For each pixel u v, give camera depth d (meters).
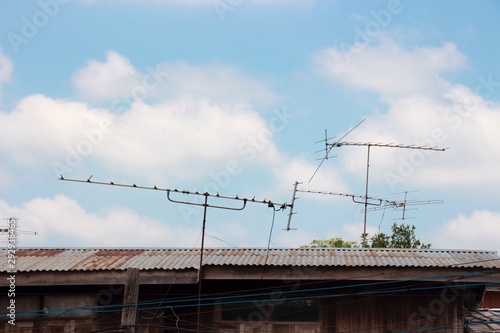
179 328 13.62
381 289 14.33
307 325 14.34
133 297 12.09
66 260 14.48
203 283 14.66
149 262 14.02
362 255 14.34
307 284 14.40
